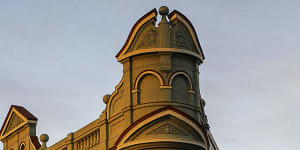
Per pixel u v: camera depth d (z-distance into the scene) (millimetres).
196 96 42312
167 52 41656
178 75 41906
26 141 52344
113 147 41312
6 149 54844
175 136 39812
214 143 48875
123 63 43062
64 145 46875
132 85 42219
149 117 40031
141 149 39938
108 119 43438
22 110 53906
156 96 41344
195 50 42906
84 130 45281
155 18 42781
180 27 42812
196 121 40531
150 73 41781
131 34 42781
